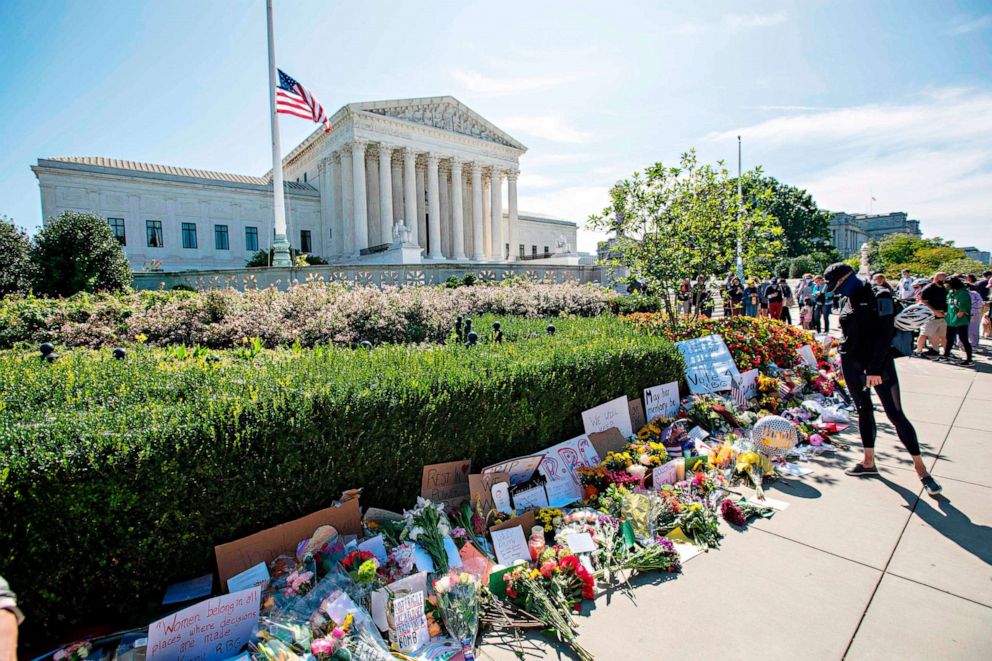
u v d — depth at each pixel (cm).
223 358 483
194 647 254
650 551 344
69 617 254
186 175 4319
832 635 275
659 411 578
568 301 1388
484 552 345
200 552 284
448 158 4706
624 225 880
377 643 259
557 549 344
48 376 364
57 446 244
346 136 4209
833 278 491
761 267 895
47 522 237
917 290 1491
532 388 427
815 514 414
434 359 442
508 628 289
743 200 865
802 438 577
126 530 257
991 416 676
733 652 265
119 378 368
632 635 280
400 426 348
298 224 4700
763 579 328
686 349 686
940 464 512
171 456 264
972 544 362
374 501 351
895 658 257
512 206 5203
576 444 459
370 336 818
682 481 461
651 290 890
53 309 836
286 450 300
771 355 785
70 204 3809
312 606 274
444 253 5234
